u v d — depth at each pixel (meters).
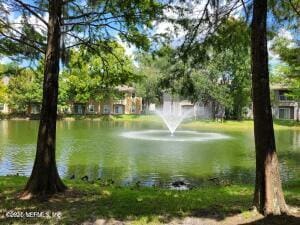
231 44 8.44
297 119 56.34
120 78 10.55
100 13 8.79
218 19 8.02
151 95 60.47
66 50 9.87
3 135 30.36
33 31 9.51
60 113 63.41
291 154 21.77
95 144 24.84
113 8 8.66
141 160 18.47
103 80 10.91
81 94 61.69
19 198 7.71
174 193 9.12
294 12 8.63
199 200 7.92
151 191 9.52
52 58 8.08
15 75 10.36
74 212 6.72
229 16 8.05
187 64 8.36
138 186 11.02
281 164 17.94
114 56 10.31
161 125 47.16
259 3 6.58
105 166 16.73
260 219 6.29
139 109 70.12
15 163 17.09
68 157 19.20
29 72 10.73
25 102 61.59
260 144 6.64
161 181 13.68
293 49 15.02
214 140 28.55
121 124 48.78
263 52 6.60
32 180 7.96
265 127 6.61
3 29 9.12
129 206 7.16
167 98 62.53
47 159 8.02
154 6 8.25
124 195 8.26
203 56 8.27
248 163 17.95
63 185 8.41
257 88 6.64
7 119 57.56
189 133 35.31
